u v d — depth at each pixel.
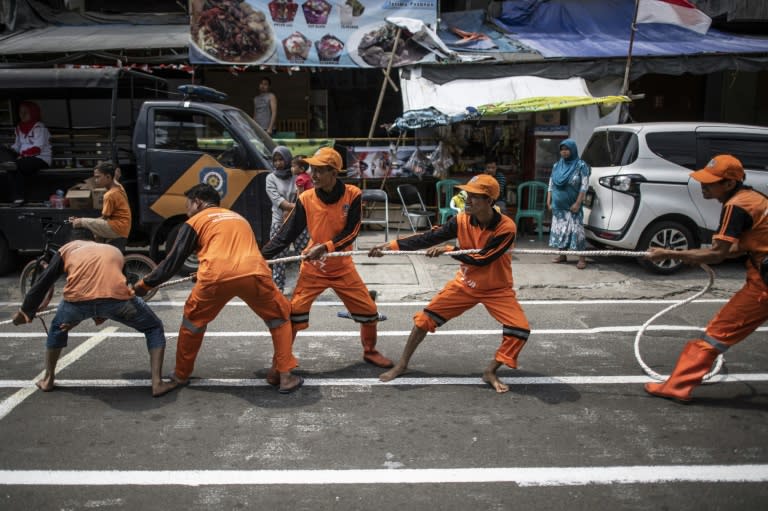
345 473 3.66
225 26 10.77
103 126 9.42
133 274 7.33
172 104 7.95
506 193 10.72
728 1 12.20
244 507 3.34
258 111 11.40
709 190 4.40
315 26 10.94
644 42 11.77
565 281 8.16
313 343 5.92
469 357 5.54
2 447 3.95
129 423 4.28
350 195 4.89
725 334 4.45
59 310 4.68
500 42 11.65
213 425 4.25
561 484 3.55
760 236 4.21
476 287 4.71
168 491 3.48
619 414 4.42
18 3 12.42
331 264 4.94
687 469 3.70
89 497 3.43
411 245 4.78
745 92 13.82
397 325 6.52
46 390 4.79
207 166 7.92
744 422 4.30
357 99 13.17
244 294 4.53
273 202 7.43
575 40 11.95
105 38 11.33
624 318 6.70
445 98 10.32
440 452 3.90
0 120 8.89
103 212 6.97
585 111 10.59
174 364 5.36
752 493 3.47
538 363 5.39
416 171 10.70
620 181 8.34
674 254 4.46
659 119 14.03
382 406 4.55
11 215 7.93
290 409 4.50
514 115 11.12
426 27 10.78
